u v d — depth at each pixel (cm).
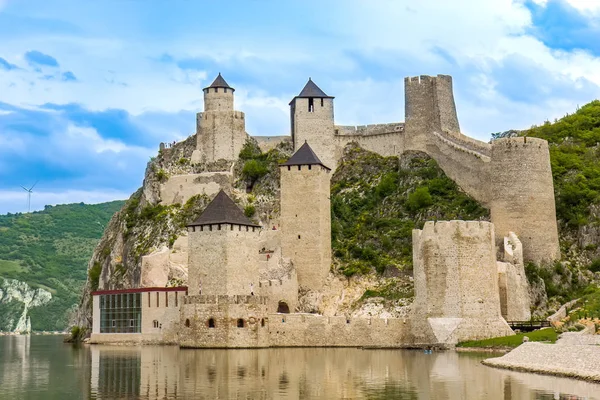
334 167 15725
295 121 15725
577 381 7050
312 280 12850
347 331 11119
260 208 14950
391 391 6619
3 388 7144
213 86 16088
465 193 13925
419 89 15175
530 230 12506
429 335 10506
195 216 14850
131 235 15325
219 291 11169
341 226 14238
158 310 12294
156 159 16325
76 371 8388
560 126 15850
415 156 14925
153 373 7956
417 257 10862
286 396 6444
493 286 10600
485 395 6359
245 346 10988
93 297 13012
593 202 13300
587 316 10306
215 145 15850
